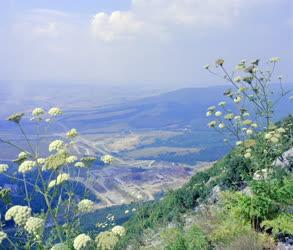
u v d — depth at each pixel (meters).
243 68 11.82
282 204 10.74
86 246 6.12
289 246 9.78
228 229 10.66
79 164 8.00
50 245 6.37
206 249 10.61
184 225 17.20
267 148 12.27
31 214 6.34
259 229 10.88
